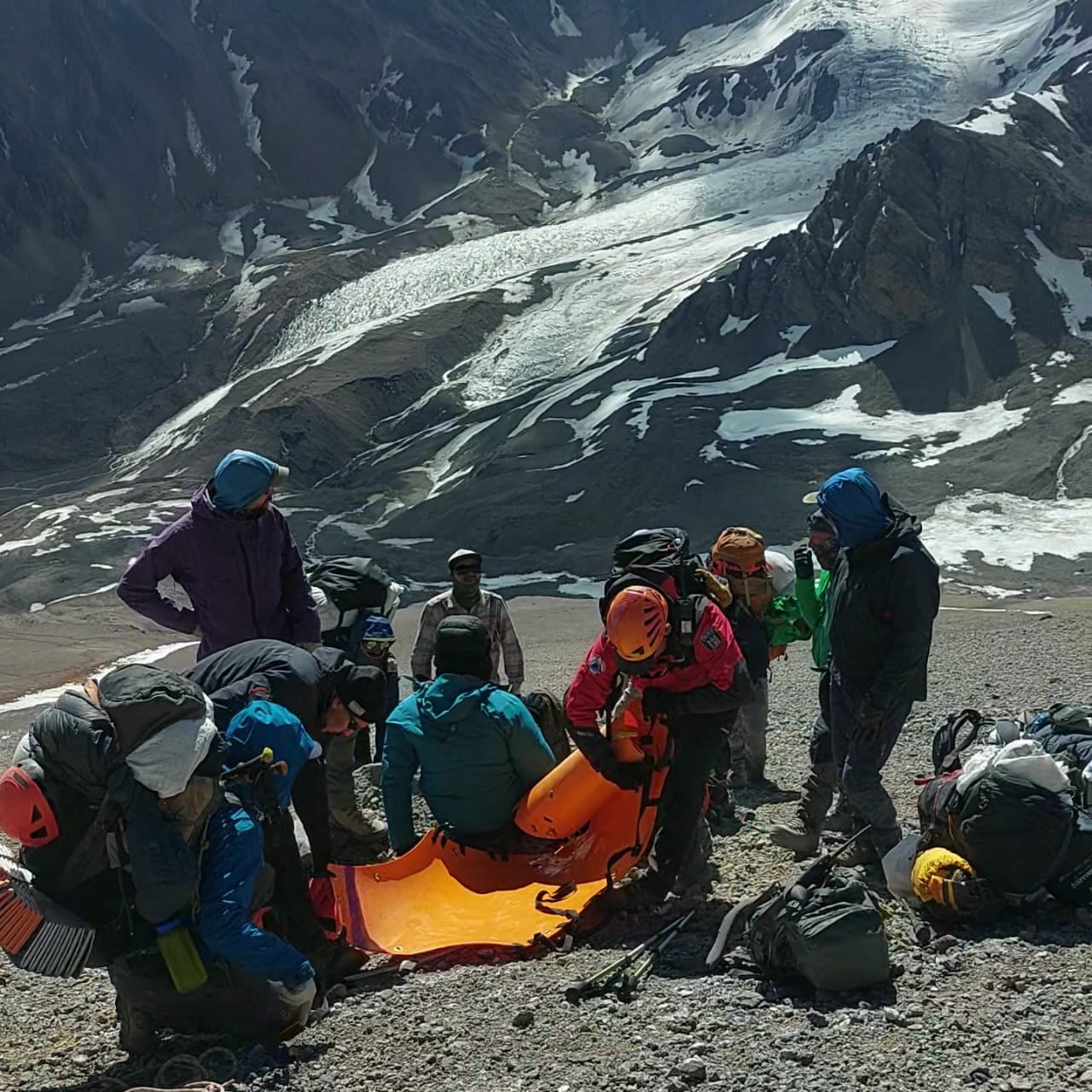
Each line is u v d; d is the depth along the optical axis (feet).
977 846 17.65
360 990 17.53
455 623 21.49
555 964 17.61
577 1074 13.29
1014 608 157.79
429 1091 13.23
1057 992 14.71
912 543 19.76
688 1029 14.35
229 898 14.38
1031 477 251.60
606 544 246.88
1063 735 21.22
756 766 28.84
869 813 20.34
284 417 389.39
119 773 13.64
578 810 20.72
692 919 18.92
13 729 69.15
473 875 21.22
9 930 13.98
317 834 18.86
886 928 17.48
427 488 327.47
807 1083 12.62
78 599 221.66
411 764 21.48
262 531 22.13
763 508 251.80
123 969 14.85
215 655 18.06
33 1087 14.89
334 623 25.44
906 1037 13.67
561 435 327.47
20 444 474.90
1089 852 17.49
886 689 19.65
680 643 18.95
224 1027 15.29
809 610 22.77
